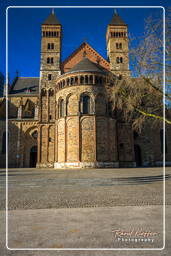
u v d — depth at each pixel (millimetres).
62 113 44250
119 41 56000
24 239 6000
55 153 45812
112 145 42688
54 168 44000
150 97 21656
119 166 46531
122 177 20922
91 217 8141
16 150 53281
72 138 41031
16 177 22875
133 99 22328
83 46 56562
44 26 55594
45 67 53625
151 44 19594
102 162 40188
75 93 42312
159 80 19781
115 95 25047
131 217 8039
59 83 45531
